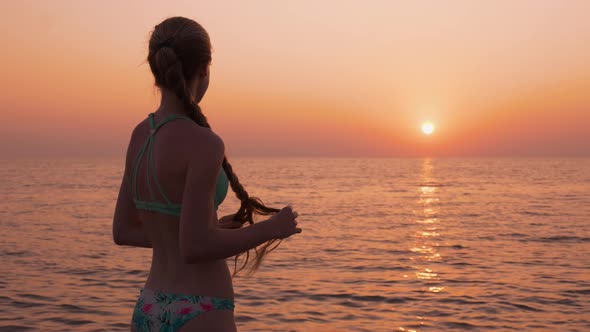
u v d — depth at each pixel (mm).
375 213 33250
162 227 1757
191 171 1650
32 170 137750
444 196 51000
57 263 13930
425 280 12234
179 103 1771
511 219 29109
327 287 11234
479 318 8844
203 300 1732
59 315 8602
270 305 9555
